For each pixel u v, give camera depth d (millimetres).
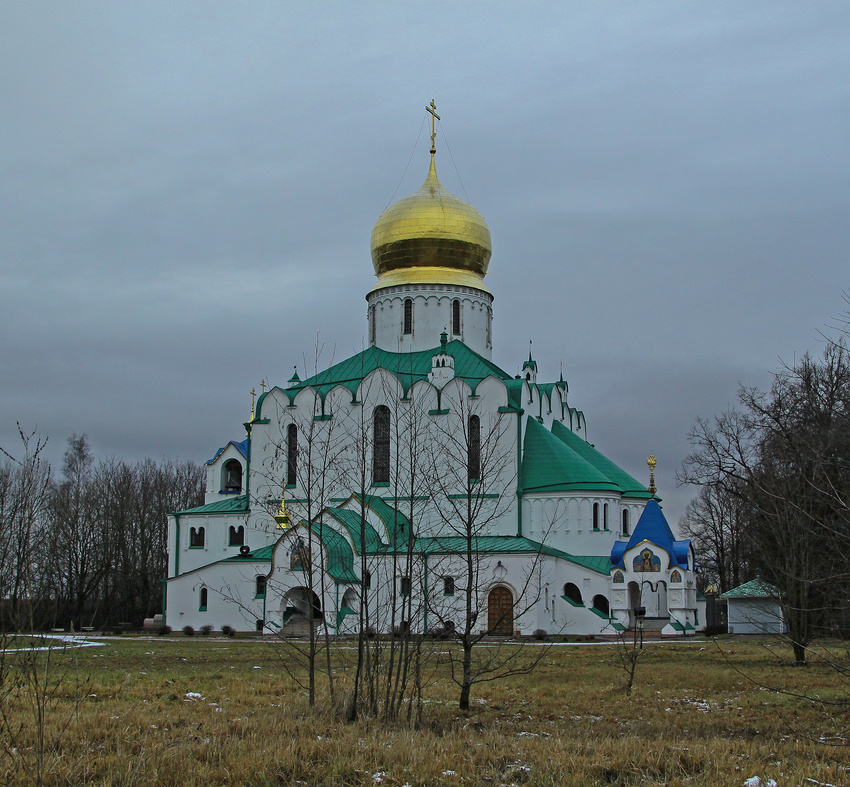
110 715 28672
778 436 60656
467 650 32719
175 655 57281
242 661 53219
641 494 94938
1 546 22250
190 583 88125
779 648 63500
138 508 123438
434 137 102250
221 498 102750
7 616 22031
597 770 22516
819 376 66688
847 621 36594
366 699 30406
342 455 87875
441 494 83188
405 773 22031
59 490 117625
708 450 98438
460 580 77812
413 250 97312
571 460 86000
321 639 70688
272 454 92312
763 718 32156
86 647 63156
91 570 115250
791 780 21156
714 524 116562
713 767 22672
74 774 20203
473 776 21719
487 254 99688
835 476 41938
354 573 79250
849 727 29250
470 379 88688
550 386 97750
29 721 25922
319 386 92750
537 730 29312
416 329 96062
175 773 21125
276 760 22156
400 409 87188
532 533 84750
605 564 82625
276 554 80688
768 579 51625
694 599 84875
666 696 38000
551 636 78500
